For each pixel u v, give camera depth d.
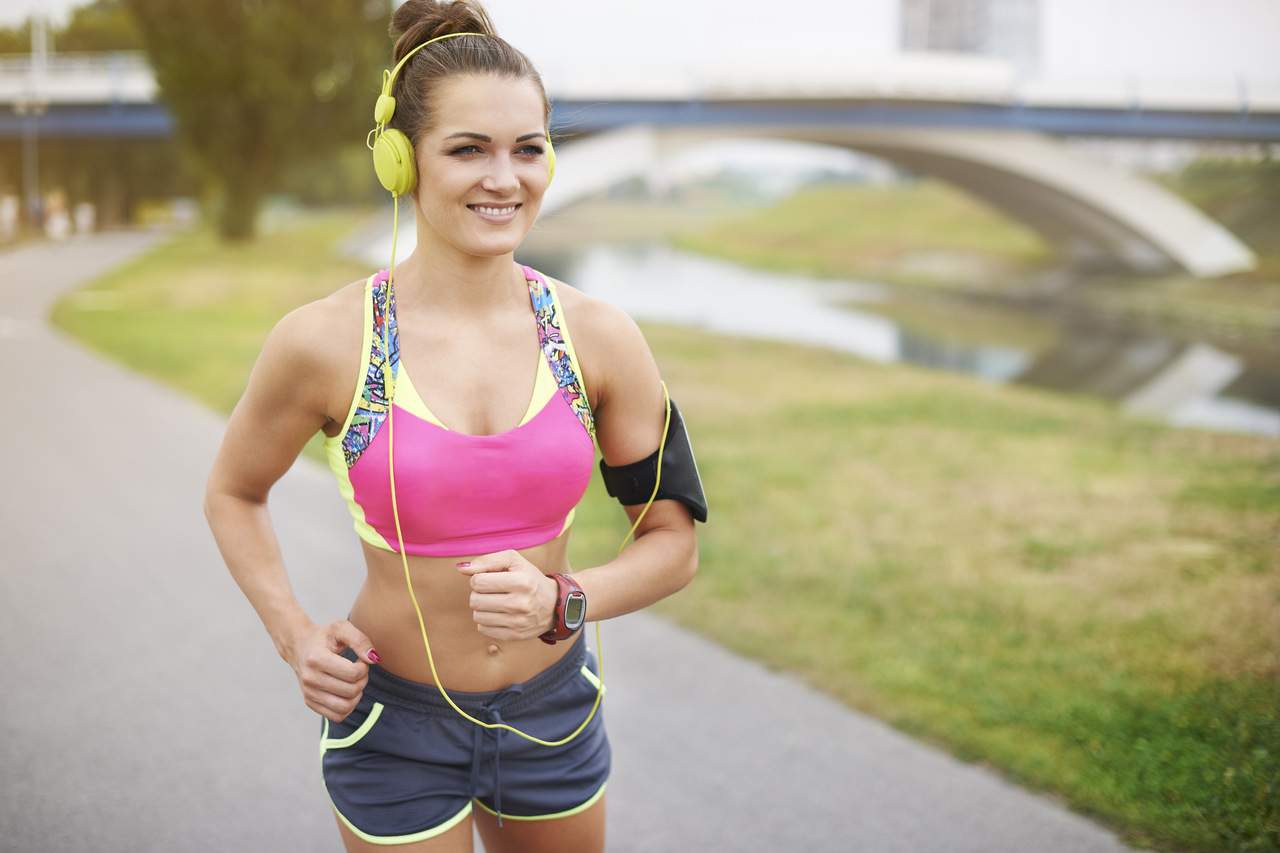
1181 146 47.59
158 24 33.69
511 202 1.48
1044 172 40.06
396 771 1.64
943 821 3.16
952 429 10.46
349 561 5.59
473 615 1.45
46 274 28.38
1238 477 8.37
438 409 1.53
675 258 55.31
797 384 13.47
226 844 3.04
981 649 4.56
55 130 47.50
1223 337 28.12
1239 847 2.99
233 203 39.19
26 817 3.16
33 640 4.55
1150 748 3.59
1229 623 4.94
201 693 4.06
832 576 5.55
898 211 61.44
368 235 39.78
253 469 1.63
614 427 1.68
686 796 3.31
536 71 1.50
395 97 1.50
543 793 1.71
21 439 8.73
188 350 14.41
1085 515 7.05
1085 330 29.62
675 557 1.67
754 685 4.16
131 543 5.97
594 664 1.82
